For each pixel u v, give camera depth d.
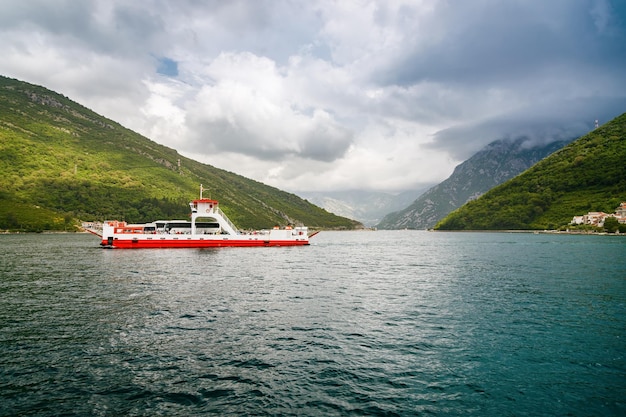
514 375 16.16
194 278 41.84
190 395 13.99
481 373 16.34
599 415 12.95
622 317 25.86
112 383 14.89
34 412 12.55
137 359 17.44
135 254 71.06
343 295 33.56
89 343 19.56
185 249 84.31
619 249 93.12
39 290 34.03
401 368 16.83
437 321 24.77
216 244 89.44
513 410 13.23
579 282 41.19
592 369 16.84
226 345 19.55
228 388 14.62
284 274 47.09
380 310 27.78
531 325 23.84
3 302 28.94
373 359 17.86
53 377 15.32
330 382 15.30
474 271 51.94
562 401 13.91
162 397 13.80
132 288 35.31
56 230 184.38
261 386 14.83
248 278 42.72
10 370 15.92
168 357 17.75
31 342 19.58
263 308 27.83
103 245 82.75
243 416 12.56
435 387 14.98
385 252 91.69
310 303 29.88
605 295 33.62
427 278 44.91
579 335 21.77
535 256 75.62
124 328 22.28
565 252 85.19
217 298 31.16
